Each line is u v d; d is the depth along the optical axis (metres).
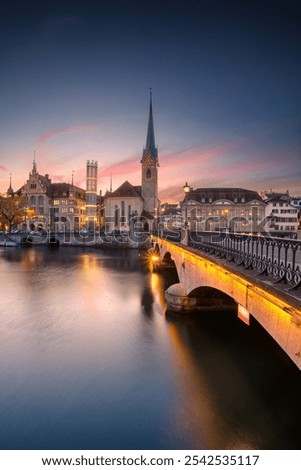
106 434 11.73
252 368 16.78
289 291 8.01
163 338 20.91
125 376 15.96
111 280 44.72
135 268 57.34
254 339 20.69
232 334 21.44
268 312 9.78
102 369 16.72
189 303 25.09
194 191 116.25
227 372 16.42
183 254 26.84
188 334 21.69
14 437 11.59
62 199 131.00
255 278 9.97
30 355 18.38
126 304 30.50
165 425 12.21
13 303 30.98
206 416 12.82
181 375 16.16
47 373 16.23
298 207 113.25
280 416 12.75
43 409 13.20
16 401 13.77
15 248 96.38
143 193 131.12
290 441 11.32
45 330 22.72
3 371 16.45
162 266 53.28
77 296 34.25
